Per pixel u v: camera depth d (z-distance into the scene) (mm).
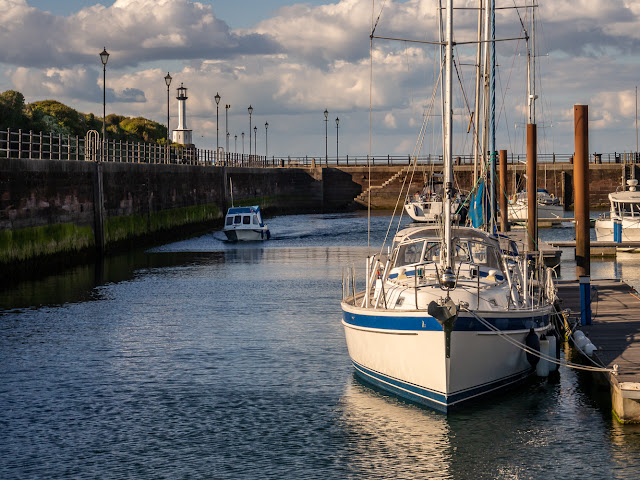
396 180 101125
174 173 65500
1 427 16250
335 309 28438
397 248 18906
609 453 14336
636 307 23156
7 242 36938
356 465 14141
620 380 15578
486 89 27125
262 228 57844
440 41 19609
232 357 21484
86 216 46719
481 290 16922
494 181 26500
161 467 14211
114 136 90938
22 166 38375
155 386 18922
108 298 31359
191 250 51688
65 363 21109
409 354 15984
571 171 96375
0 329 25375
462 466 14000
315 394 18031
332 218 87062
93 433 15883
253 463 14320
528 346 16984
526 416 16156
